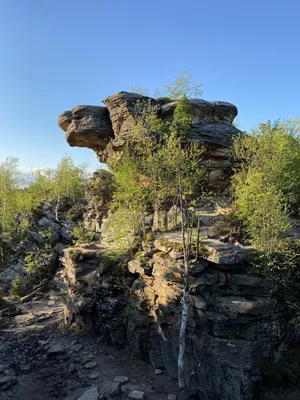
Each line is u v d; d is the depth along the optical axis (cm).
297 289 1808
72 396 1716
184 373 1738
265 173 2347
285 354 1659
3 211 5369
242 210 2130
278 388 1559
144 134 2833
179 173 1908
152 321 2003
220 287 1688
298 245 1855
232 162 3167
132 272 2189
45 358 2147
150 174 2442
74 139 3659
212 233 2084
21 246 4462
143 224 2466
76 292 2611
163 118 3147
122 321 2231
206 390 1625
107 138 3575
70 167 6059
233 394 1495
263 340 1596
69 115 3681
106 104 3378
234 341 1551
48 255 4191
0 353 2236
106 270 2397
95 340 2386
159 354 1952
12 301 3572
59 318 2950
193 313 1688
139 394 1669
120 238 2489
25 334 2584
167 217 2602
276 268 1748
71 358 2136
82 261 2645
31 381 1877
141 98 3216
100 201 3572
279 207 1889
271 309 1639
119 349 2222
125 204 2627
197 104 3198
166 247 1952
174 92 4066
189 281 1702
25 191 6325
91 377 1888
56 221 4669
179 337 1719
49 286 3934
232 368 1516
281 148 2388
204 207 2880
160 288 1922
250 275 1669
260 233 1817
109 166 3197
